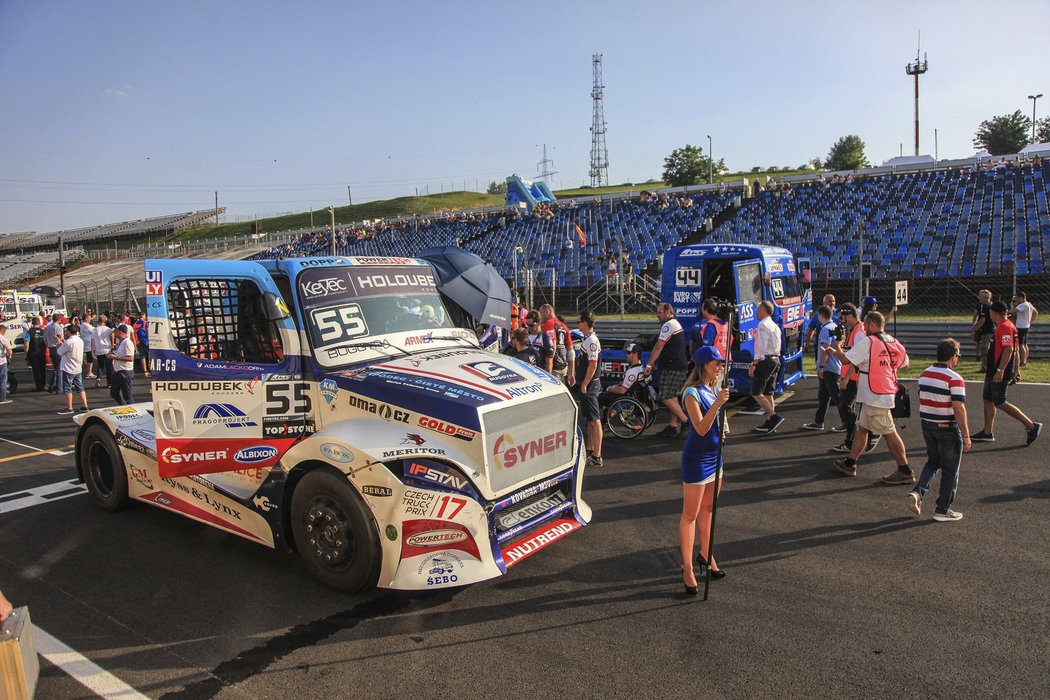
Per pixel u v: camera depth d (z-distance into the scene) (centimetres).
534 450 483
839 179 3600
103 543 562
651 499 655
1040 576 468
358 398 462
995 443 820
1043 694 337
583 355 784
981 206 2794
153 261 487
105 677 369
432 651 389
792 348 1166
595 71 9919
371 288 541
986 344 1364
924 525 569
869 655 375
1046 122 6247
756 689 346
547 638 401
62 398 1443
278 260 509
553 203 4553
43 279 5616
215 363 491
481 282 1128
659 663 371
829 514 602
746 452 822
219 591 470
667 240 3228
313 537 466
